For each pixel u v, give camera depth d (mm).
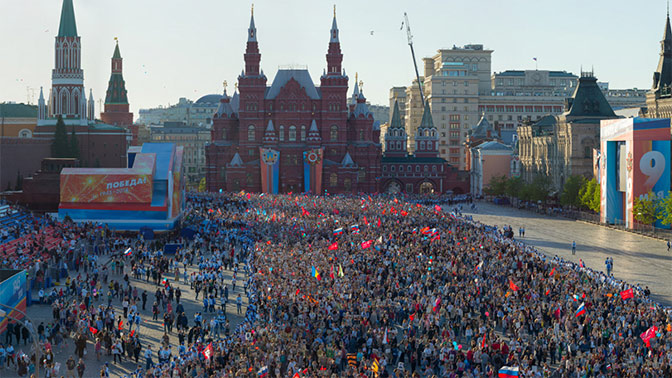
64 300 80625
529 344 62562
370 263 94000
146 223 139375
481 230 132625
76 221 138875
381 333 63562
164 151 145250
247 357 57031
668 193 154375
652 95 198875
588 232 155000
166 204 140250
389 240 110062
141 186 139625
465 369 57812
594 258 117562
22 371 58969
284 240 115562
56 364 57656
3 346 66562
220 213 148375
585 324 67000
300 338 60844
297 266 89625
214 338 70312
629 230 155875
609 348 61312
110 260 109938
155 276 96875
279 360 57344
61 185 139000
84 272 100625
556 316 68125
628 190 157500
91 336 71000
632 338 63688
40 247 103812
